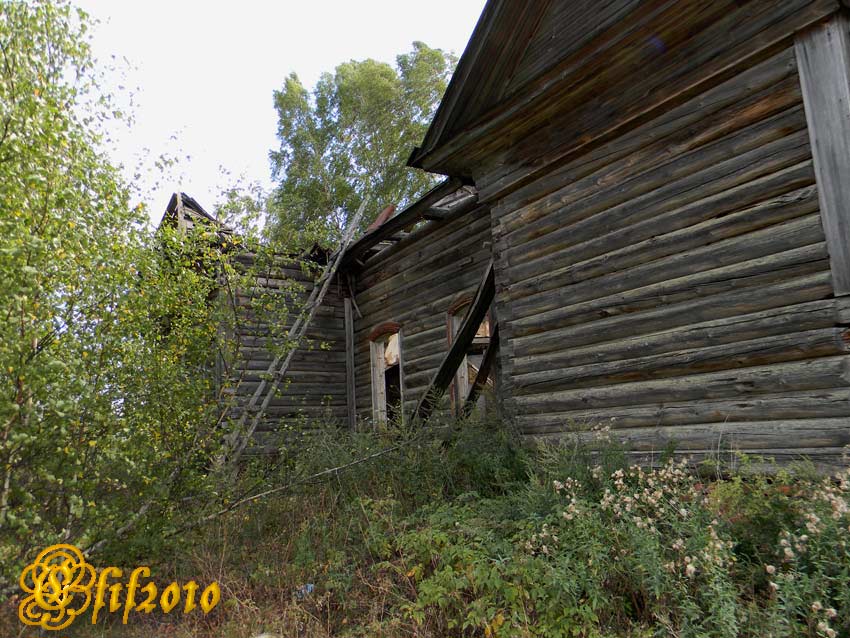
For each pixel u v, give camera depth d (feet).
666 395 18.98
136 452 15.92
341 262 41.73
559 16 23.03
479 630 13.35
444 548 15.10
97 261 15.83
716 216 17.99
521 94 23.00
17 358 13.38
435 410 25.13
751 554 12.51
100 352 15.85
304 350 41.55
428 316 36.19
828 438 15.28
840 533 10.86
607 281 20.89
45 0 17.15
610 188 21.08
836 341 15.24
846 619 10.09
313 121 92.17
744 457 15.46
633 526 12.69
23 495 13.55
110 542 16.15
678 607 11.41
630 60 20.27
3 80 15.07
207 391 20.17
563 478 16.79
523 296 24.06
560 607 12.50
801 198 16.10
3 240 13.64
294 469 22.49
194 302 21.03
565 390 22.12
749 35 17.31
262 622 15.03
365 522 18.62
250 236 22.93
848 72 15.39
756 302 16.90
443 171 27.73
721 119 18.06
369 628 14.21
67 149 15.83
